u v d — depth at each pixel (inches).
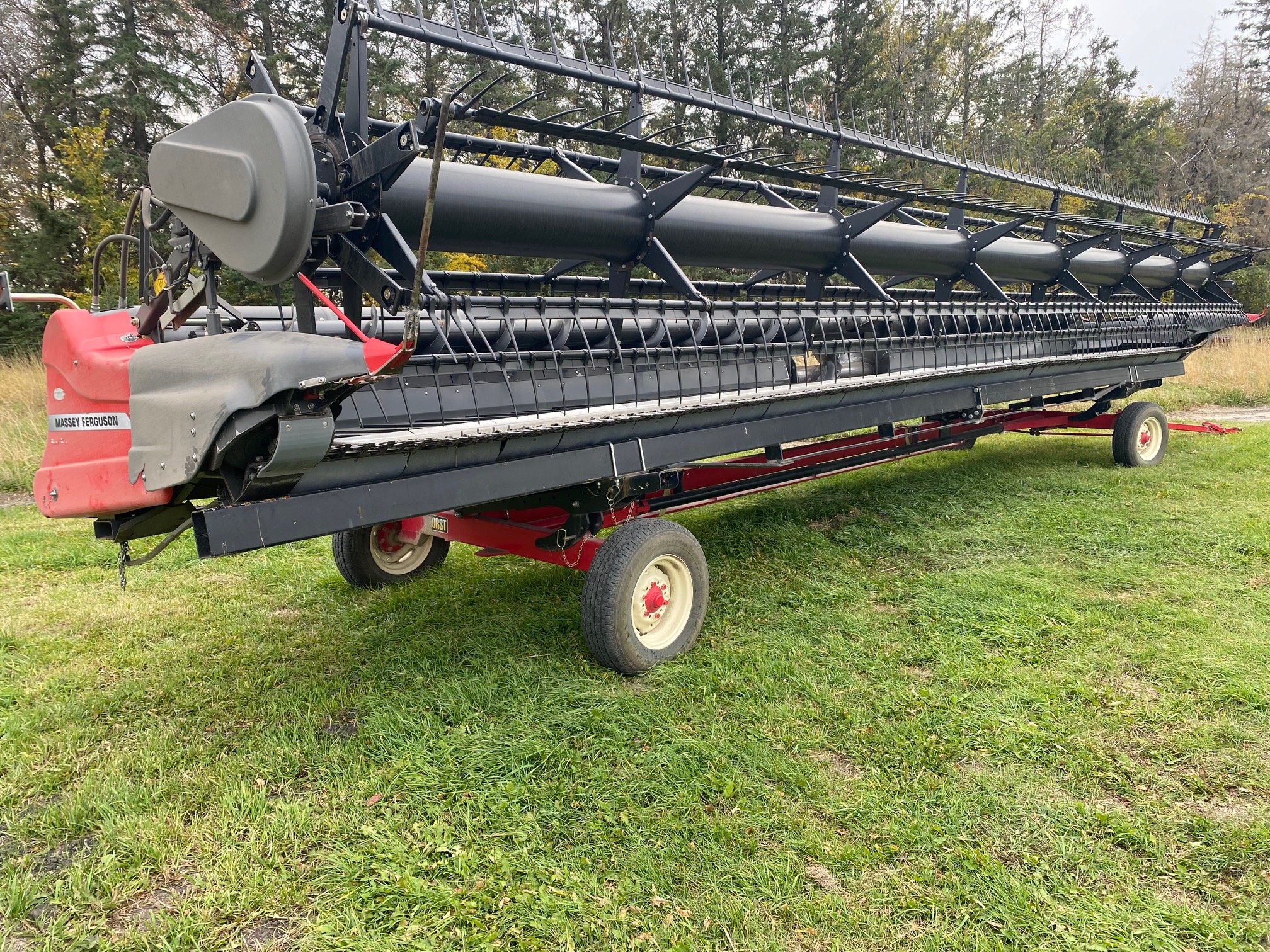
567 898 82.2
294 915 81.3
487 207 131.6
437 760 107.5
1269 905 82.3
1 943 78.7
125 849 90.7
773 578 181.2
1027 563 189.3
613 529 157.9
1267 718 117.4
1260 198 1325.0
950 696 124.6
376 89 680.4
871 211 193.8
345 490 95.7
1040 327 249.6
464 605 165.2
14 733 116.3
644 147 135.2
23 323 641.0
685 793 99.7
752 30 854.5
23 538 222.1
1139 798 99.4
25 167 791.7
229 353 83.8
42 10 822.5
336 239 104.5
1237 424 406.3
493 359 120.7
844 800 99.0
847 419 177.6
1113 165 1259.2
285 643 148.2
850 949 76.5
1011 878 84.9
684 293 149.9
